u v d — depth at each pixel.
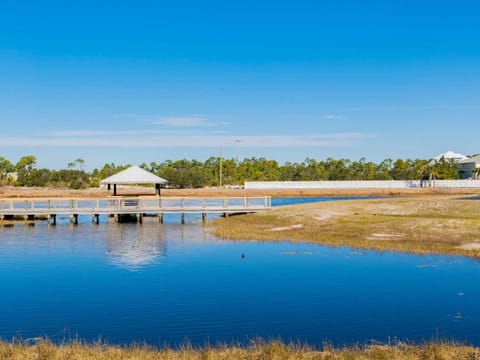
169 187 128.50
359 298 19.20
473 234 32.09
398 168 145.38
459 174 139.50
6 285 21.81
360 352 12.73
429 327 15.63
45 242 35.00
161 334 15.30
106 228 44.34
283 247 31.33
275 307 18.14
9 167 140.88
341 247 30.58
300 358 12.25
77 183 130.00
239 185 135.38
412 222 36.53
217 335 15.15
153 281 22.39
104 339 14.89
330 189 112.69
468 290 20.11
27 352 12.88
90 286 21.55
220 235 37.25
